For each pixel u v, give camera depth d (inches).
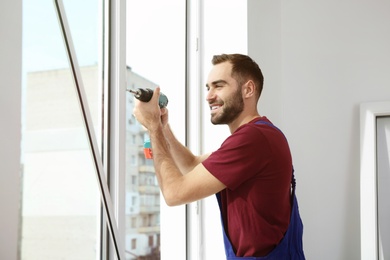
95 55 132.5
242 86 74.1
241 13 102.4
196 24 105.1
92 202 200.7
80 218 206.7
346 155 111.7
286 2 119.6
